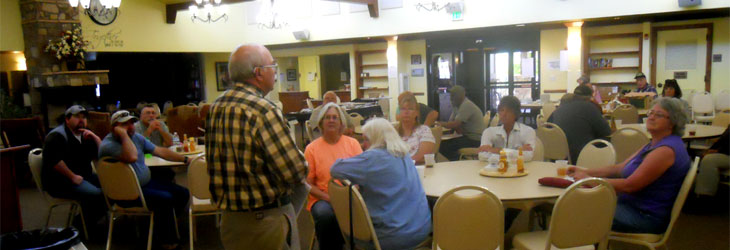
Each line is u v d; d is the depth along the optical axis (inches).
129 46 417.7
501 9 400.8
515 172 131.7
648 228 111.9
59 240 89.4
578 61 408.5
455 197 95.7
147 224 191.3
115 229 186.9
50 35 350.0
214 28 480.7
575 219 97.2
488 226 96.2
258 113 77.9
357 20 457.4
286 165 78.5
